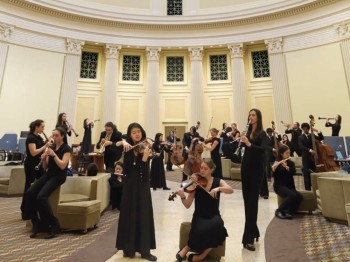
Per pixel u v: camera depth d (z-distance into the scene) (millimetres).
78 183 4070
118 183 4691
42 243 2883
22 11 12469
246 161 2812
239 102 13812
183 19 14555
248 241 2689
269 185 7039
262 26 13883
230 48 14383
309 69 12562
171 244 2871
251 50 14812
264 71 14555
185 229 2531
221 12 14602
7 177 6027
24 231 3326
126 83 14836
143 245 2463
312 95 12312
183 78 15211
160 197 5559
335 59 11898
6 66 11781
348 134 11234
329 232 3197
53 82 12969
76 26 13789
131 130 2732
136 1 15047
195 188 2500
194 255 2389
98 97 14500
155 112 14133
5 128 11508
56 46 13289
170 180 8008
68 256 2510
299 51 12961
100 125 14023
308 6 12727
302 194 4145
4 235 3154
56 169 3264
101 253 2598
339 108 11562
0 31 11719
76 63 13586
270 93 14141
